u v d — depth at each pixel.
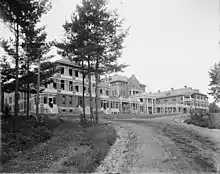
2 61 18.02
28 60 19.14
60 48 20.80
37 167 10.48
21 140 13.48
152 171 11.02
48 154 12.42
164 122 27.33
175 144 15.52
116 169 11.26
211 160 12.59
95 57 21.58
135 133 18.89
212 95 36.31
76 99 43.25
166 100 81.00
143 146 15.07
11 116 20.19
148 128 21.56
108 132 17.61
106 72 23.08
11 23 16.80
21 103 41.72
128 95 65.88
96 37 20.84
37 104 19.31
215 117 26.41
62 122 21.30
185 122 27.39
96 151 12.98
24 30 17.58
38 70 19.56
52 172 10.05
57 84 40.22
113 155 13.28
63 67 42.22
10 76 18.20
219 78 35.31
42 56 20.36
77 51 20.00
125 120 30.66
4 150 11.49
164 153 13.65
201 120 26.69
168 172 10.90
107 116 36.06
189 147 14.82
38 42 19.06
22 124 17.25
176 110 68.25
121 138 17.09
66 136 16.09
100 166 11.57
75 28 20.64
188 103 74.50
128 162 12.23
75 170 10.44
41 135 15.45
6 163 10.62
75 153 12.66
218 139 17.44
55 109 37.38
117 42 21.72
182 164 11.89
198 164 11.98
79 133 17.11
